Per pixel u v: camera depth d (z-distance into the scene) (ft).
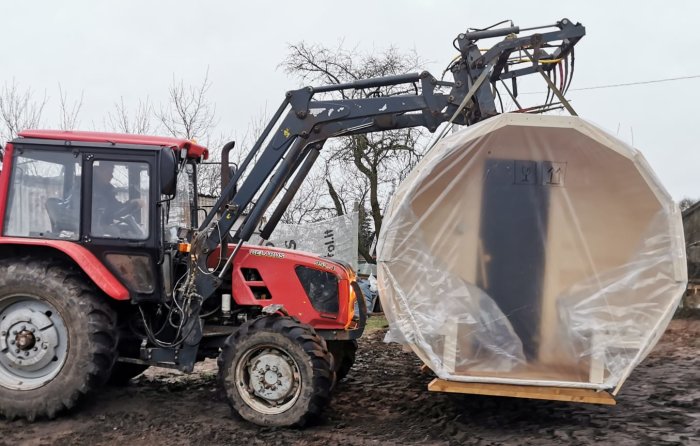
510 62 17.58
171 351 17.60
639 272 14.92
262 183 18.45
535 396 14.92
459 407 17.85
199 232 17.99
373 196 57.98
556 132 15.01
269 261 18.57
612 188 15.10
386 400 18.85
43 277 16.55
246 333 16.34
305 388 15.85
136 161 17.40
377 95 19.40
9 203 17.38
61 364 16.66
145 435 15.56
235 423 16.42
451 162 15.30
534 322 15.24
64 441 15.14
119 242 17.20
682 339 30.68
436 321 15.26
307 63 59.77
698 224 43.80
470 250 15.42
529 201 15.37
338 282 18.61
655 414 16.47
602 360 14.85
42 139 17.44
